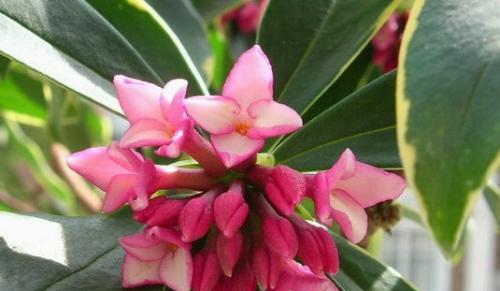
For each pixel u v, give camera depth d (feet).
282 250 0.43
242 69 0.43
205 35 0.70
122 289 0.46
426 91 0.39
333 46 0.56
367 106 0.53
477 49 0.39
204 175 0.45
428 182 0.38
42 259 0.46
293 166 0.53
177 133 0.42
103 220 0.49
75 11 0.51
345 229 0.44
